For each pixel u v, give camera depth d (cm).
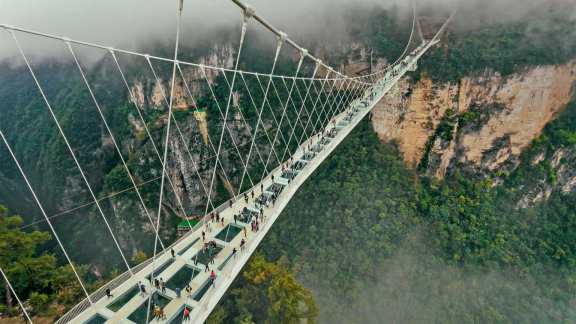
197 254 2359
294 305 2530
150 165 6769
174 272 2172
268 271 2784
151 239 6300
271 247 4312
